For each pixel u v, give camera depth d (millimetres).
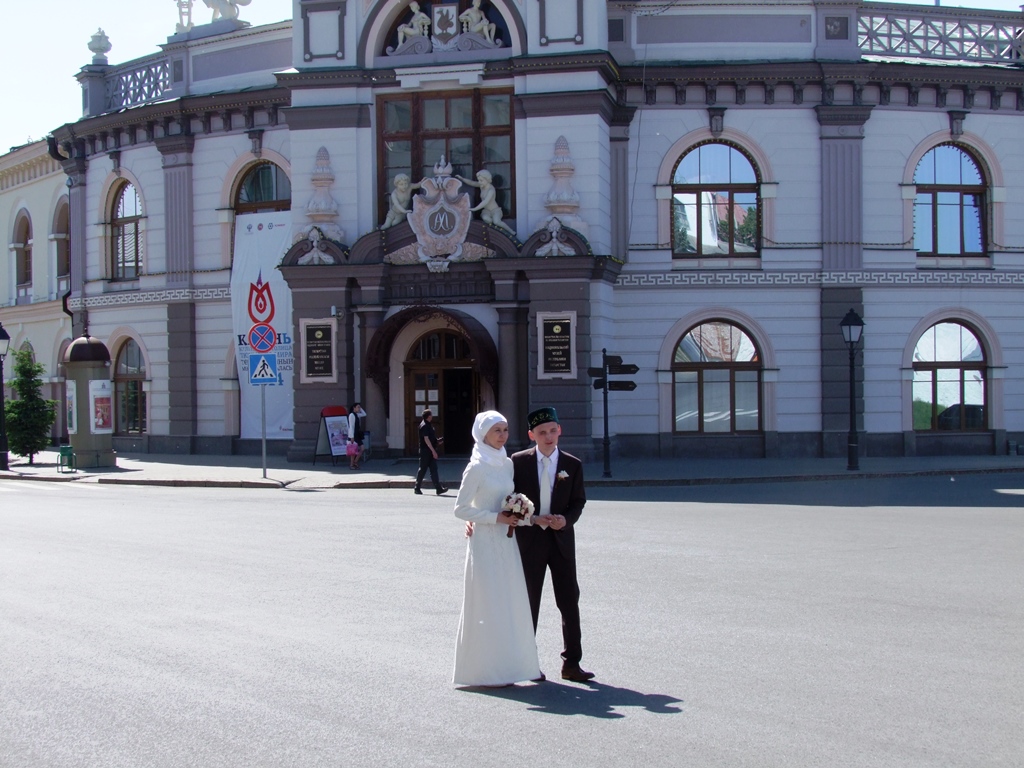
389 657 8875
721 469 27359
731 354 31297
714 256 31156
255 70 33812
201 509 20094
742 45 31000
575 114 28875
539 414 8469
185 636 9609
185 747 6707
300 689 7969
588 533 16141
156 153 35281
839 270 31062
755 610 10594
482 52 29766
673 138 30984
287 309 32219
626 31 30984
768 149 31016
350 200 30250
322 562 13523
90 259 37250
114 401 37031
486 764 6344
